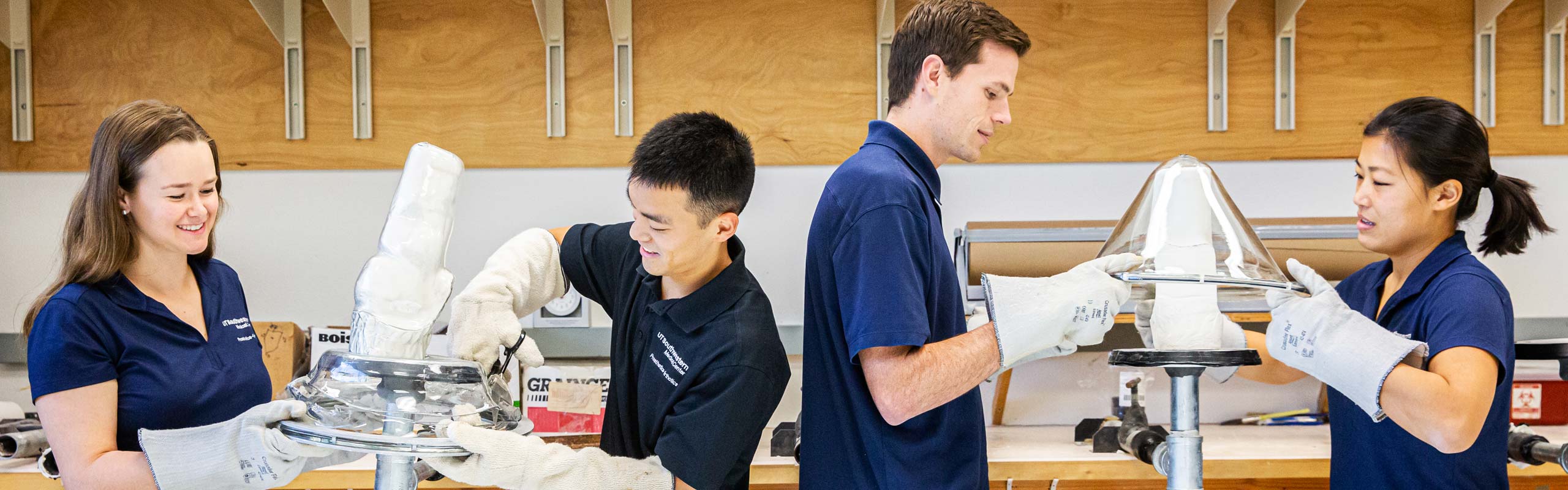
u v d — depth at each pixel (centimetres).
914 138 128
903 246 113
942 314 124
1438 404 118
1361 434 150
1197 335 106
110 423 133
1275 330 122
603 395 198
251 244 231
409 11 228
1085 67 229
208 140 141
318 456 115
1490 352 129
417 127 229
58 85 227
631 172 124
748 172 130
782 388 137
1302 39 228
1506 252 150
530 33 229
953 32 122
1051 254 201
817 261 124
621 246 152
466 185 232
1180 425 109
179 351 142
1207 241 106
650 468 126
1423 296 141
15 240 229
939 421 124
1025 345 105
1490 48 225
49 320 130
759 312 135
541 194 233
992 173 234
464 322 136
